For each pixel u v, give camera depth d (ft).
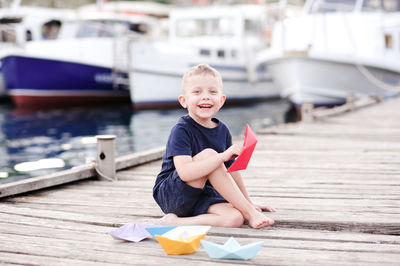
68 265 6.34
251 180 12.06
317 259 6.47
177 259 6.51
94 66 46.52
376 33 40.70
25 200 10.37
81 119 38.19
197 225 7.32
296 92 41.52
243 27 49.83
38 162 21.08
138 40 43.50
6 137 28.58
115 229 7.36
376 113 31.22
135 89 44.19
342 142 18.99
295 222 8.36
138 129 32.55
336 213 8.86
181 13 50.39
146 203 10.00
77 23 47.85
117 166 13.67
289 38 42.83
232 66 49.78
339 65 39.55
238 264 6.31
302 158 15.43
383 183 11.47
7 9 53.31
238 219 7.79
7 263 6.44
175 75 46.09
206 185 8.26
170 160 8.10
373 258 6.50
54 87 46.34
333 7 43.37
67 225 8.27
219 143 8.02
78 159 21.76
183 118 7.93
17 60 43.98
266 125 35.53
